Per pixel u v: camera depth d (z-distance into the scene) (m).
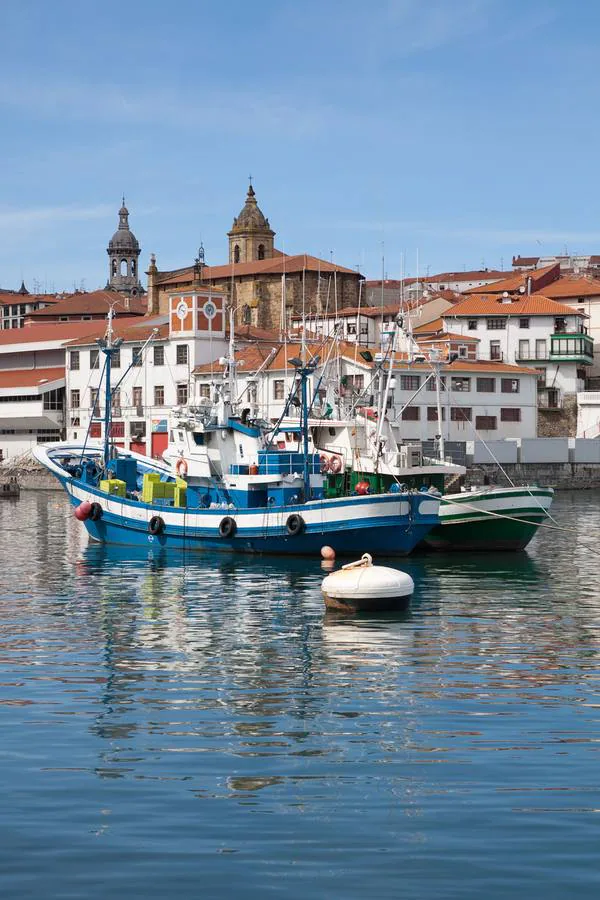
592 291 138.00
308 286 139.00
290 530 48.22
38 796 17.61
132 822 16.50
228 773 18.73
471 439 110.25
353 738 20.78
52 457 62.38
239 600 38.22
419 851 15.40
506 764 19.14
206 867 14.95
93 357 122.69
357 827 16.28
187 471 52.78
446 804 17.20
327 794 17.69
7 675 26.34
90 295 180.88
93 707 23.20
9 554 53.78
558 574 45.03
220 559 49.38
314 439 54.12
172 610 36.19
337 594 35.44
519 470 106.88
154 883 14.50
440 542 51.97
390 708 23.02
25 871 14.84
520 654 28.69
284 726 21.62
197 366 113.38
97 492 56.31
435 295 143.88
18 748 20.19
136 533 54.47
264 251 164.25
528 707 23.05
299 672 26.55
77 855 15.33
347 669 26.88
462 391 110.19
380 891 14.20
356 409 55.88
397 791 17.80
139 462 62.94
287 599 38.34
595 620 34.00
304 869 14.87
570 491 105.88
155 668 27.11
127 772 18.81
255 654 28.78
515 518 51.69
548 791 17.75
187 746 20.30
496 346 130.50
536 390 116.00
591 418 124.31
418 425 105.19
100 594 40.03
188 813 16.86
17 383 127.69
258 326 138.88
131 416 117.44
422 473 51.19
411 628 32.59
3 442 129.50
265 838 15.89
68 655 28.77
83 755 19.77
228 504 51.84
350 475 52.75
